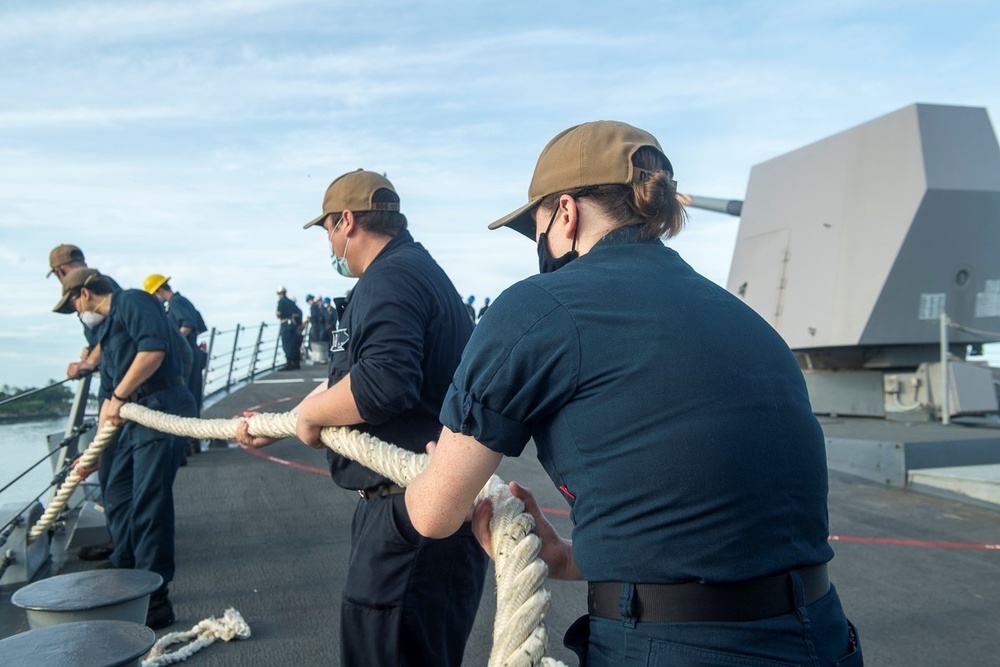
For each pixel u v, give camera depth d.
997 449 6.82
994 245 7.97
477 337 1.51
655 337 1.42
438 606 2.53
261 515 6.15
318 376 18.83
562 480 1.50
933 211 7.72
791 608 1.39
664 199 1.60
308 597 4.45
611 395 1.41
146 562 4.03
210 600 4.41
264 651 3.75
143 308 4.19
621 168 1.59
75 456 5.46
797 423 1.46
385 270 2.61
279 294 21.92
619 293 1.47
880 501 6.16
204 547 5.36
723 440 1.37
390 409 2.40
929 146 7.76
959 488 6.08
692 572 1.35
